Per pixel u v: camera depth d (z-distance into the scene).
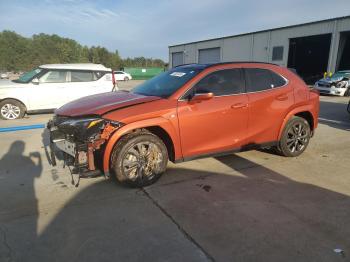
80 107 4.37
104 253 2.84
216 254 2.83
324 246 2.95
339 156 5.74
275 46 29.95
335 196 4.02
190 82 4.52
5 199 3.90
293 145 5.59
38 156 5.67
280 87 5.33
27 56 96.94
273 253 2.84
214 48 37.78
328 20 24.91
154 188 4.23
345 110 11.72
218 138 4.73
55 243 2.98
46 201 3.85
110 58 106.00
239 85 4.91
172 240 3.04
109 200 3.88
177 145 4.41
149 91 4.85
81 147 3.85
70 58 103.94
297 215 3.52
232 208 3.68
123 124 4.00
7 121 9.39
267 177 4.66
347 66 27.56
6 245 2.95
